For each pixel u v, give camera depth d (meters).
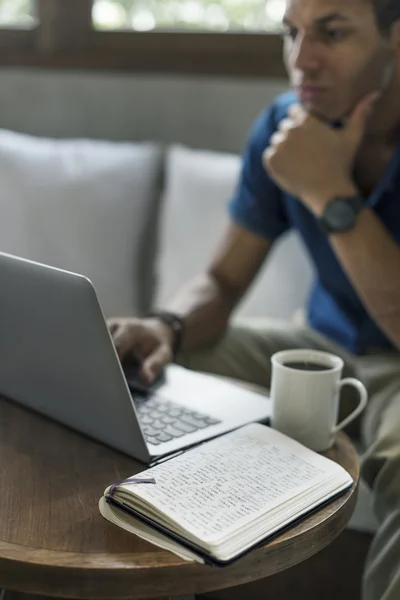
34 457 0.89
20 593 1.02
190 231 1.84
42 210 1.84
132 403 0.84
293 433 0.93
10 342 0.93
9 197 1.85
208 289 1.44
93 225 1.85
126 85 2.06
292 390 0.92
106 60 2.06
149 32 2.05
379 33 1.19
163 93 2.04
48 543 0.71
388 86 1.25
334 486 0.81
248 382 1.39
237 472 0.81
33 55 2.11
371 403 1.26
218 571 0.69
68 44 2.09
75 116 2.11
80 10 2.08
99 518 0.76
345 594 1.21
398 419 1.08
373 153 1.36
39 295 0.83
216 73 2.00
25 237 1.84
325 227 1.22
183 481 0.78
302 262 1.78
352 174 1.39
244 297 1.67
